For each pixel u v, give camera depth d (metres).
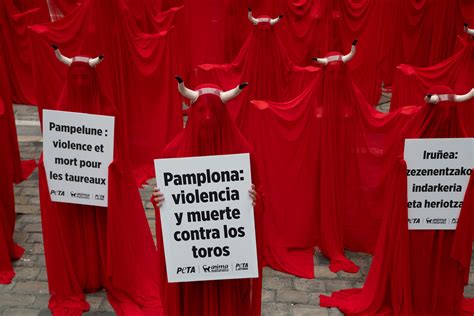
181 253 3.84
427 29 10.38
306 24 10.01
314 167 5.83
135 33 7.54
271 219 5.97
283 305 5.27
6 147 5.71
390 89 11.09
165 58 7.67
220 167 3.69
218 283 4.00
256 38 7.00
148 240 5.41
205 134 3.60
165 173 3.69
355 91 5.71
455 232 4.52
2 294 5.38
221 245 3.83
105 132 4.71
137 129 7.73
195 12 9.93
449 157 4.36
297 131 5.76
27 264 5.88
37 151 8.46
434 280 4.72
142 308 5.14
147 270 5.35
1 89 6.89
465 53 7.40
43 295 5.38
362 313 4.98
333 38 10.02
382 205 5.88
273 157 5.82
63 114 4.68
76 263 5.20
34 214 6.84
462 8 10.13
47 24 7.54
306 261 5.93
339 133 5.65
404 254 4.59
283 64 7.31
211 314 4.05
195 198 3.74
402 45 10.62
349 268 5.78
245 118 6.91
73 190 4.86
